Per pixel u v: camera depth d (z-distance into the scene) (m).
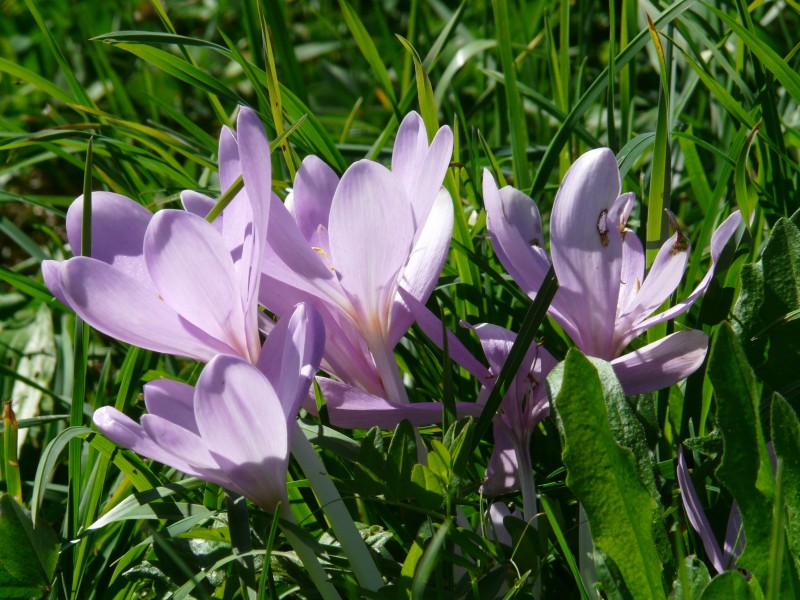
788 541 0.58
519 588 0.61
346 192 0.60
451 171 0.72
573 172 0.62
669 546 0.59
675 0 0.79
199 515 0.63
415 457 0.60
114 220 0.62
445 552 0.61
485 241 0.76
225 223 0.62
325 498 0.61
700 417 0.66
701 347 0.61
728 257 0.65
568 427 0.59
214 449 0.58
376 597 0.60
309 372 0.59
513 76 0.78
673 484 0.65
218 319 0.60
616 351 0.63
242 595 0.62
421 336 0.71
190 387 0.60
